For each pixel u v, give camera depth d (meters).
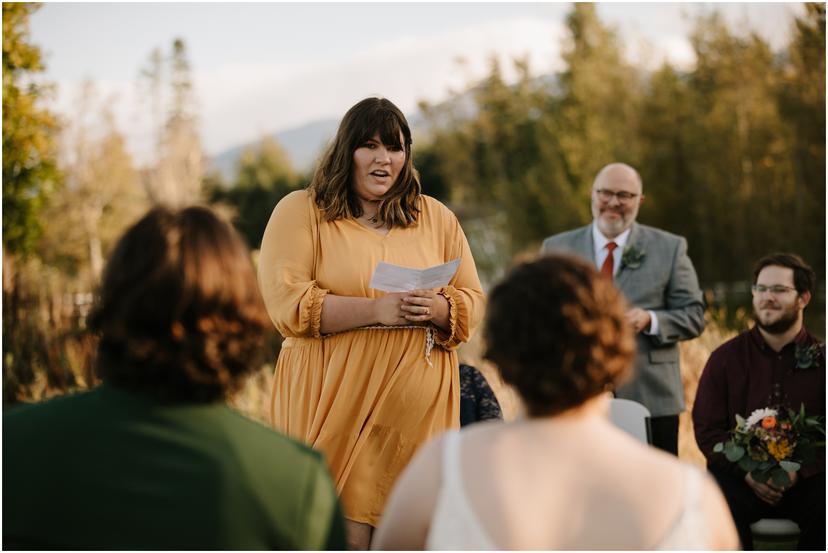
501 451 1.61
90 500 1.55
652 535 1.53
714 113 15.77
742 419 4.01
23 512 1.55
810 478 3.91
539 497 1.56
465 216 23.45
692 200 16.19
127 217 22.59
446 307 3.48
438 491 1.63
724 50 15.54
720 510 1.61
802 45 14.02
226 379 1.66
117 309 1.63
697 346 6.42
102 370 1.66
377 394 3.41
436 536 1.59
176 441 1.60
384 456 3.43
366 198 3.59
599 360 1.61
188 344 1.61
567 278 1.67
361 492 3.39
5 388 8.17
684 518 1.55
